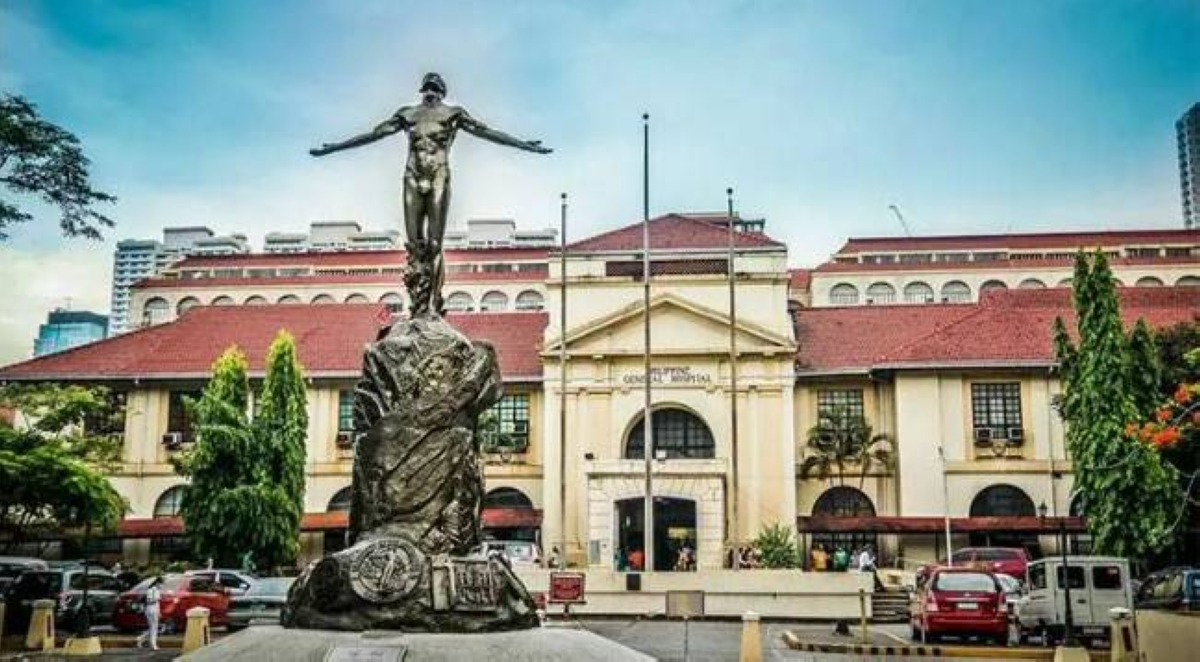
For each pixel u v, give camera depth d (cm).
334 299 7738
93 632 3147
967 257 7781
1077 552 4966
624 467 4775
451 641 1214
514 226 9519
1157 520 3844
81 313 13612
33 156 2731
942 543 5028
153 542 5231
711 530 4709
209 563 4225
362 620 1277
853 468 5231
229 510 4275
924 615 2850
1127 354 4084
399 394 1417
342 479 5403
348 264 8106
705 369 5147
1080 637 2914
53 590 3272
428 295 1525
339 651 1174
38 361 5584
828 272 7606
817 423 5372
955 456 5128
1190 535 4094
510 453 5362
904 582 4322
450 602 1292
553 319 5275
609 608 3744
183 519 4453
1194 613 1947
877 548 5097
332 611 1290
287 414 4572
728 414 5097
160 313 7844
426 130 1555
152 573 4278
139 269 15062
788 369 5112
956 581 2884
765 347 5109
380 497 1380
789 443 5047
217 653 1245
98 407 3753
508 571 1369
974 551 3966
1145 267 7331
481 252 8088
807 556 5116
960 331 5316
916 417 5172
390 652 1170
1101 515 3991
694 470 4750
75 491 2822
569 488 5075
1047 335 5266
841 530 4972
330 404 5481
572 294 5288
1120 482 3912
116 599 3198
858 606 3731
